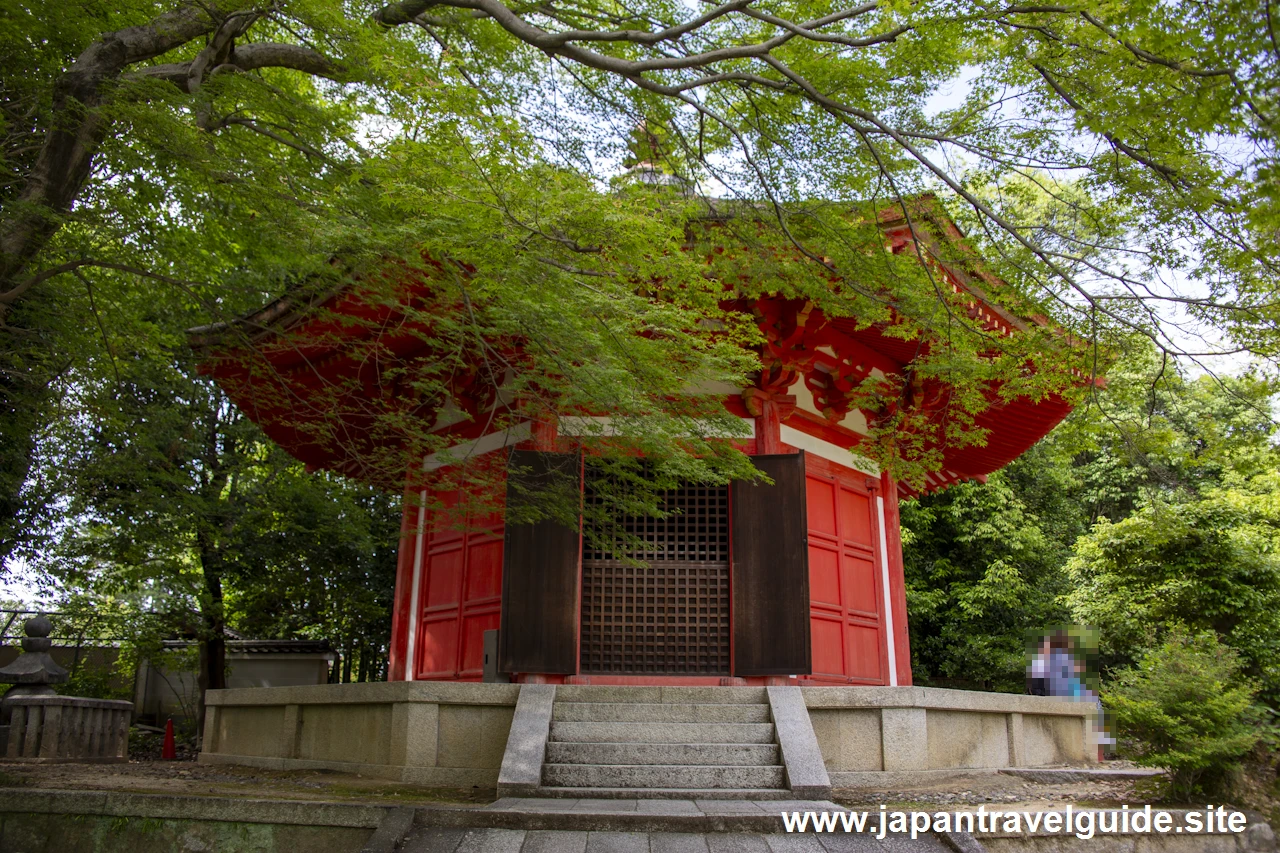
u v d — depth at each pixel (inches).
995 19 257.9
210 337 398.9
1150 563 678.5
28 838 274.5
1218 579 644.7
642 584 448.1
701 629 442.0
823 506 517.0
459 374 483.8
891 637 539.8
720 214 344.5
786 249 347.6
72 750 502.0
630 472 388.2
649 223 267.7
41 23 293.3
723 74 293.3
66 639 948.6
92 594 852.0
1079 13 248.1
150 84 271.3
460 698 366.9
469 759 362.0
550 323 281.7
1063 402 522.6
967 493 1007.0
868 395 474.9
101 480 492.7
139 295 394.9
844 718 372.8
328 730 423.5
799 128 316.5
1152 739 322.7
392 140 271.4
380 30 291.7
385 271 305.7
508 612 422.9
